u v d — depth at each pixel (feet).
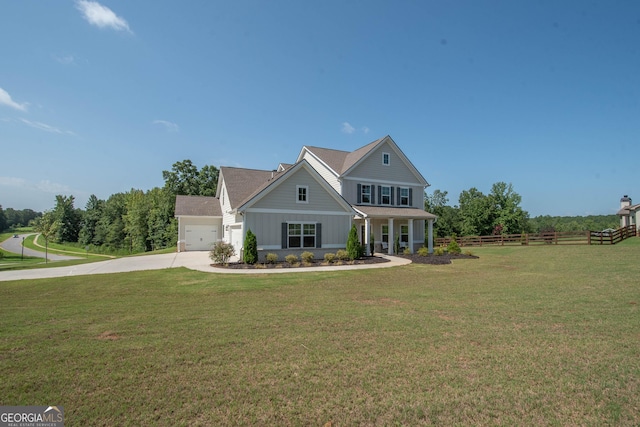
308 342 18.79
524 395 13.07
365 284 38.73
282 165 95.35
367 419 11.58
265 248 60.95
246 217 59.93
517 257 69.36
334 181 80.02
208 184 162.09
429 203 200.23
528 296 31.12
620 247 80.12
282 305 28.12
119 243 194.29
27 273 49.39
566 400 12.73
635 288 34.24
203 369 15.35
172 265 57.52
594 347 17.97
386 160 84.84
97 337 19.76
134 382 14.12
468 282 39.73
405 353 17.21
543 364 15.87
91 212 232.53
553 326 21.66
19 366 15.69
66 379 14.42
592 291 33.04
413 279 42.37
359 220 83.15
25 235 347.77
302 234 64.59
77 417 11.65
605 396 12.98
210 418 11.62
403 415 11.78
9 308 27.48
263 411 12.03
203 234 94.89
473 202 169.58
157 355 16.98
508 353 17.19
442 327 21.52
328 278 43.19
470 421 11.46
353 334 20.17
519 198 163.53
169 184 155.84
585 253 70.79
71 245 239.30
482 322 22.65
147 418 11.62
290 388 13.62
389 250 76.02
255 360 16.35
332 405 12.39
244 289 35.68
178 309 26.81
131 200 197.88
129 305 28.40
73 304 28.89
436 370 15.25
